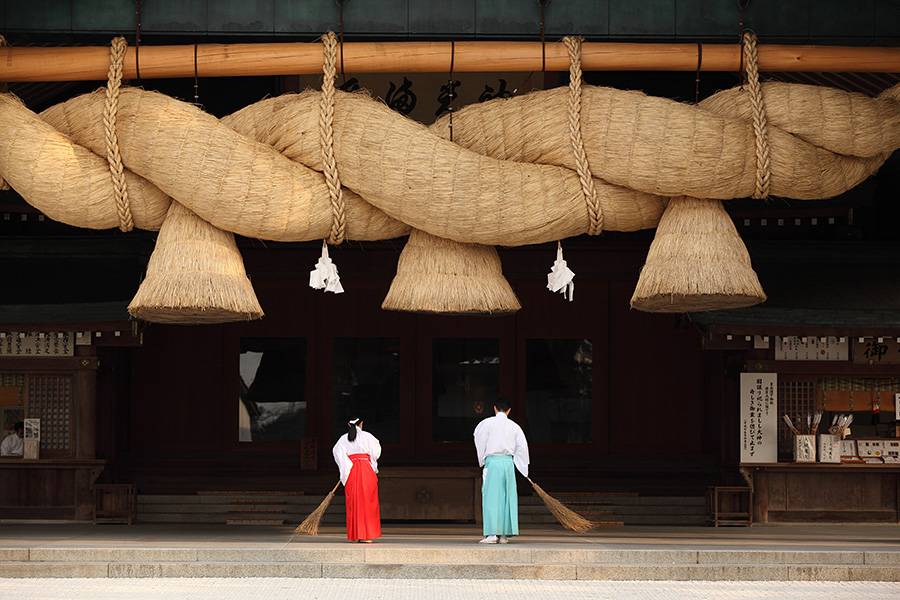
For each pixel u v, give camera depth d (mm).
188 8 10695
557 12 10734
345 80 16109
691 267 9898
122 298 14758
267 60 10312
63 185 10070
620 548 10500
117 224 10336
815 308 14500
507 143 10133
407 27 10734
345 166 10016
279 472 16250
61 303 14664
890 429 14914
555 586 9430
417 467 15805
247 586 9391
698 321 14461
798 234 15930
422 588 9289
